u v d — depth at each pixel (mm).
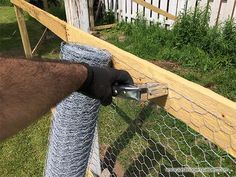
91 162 2273
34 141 3150
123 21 6461
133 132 2947
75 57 1353
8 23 7438
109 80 1004
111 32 6242
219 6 4762
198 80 4016
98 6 6867
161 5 5785
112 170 2584
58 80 820
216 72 4184
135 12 6273
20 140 3170
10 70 746
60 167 1727
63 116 1561
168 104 1106
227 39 4531
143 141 2842
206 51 4656
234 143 870
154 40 5207
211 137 952
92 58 1323
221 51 4453
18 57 797
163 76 1097
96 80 961
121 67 1338
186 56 4531
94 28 6234
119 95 1080
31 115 794
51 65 822
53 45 5754
